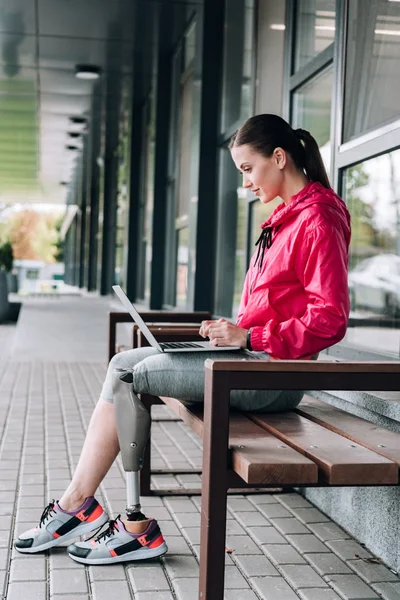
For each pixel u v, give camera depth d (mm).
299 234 2295
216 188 7836
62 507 2674
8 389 6699
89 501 2670
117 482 3646
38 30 9219
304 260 2285
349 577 2518
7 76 11625
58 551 2697
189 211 8281
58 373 7777
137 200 13430
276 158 2430
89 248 27312
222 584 1876
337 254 2236
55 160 21938
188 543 2811
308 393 3494
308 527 3037
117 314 4152
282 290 2357
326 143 4582
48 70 11148
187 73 9102
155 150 10664
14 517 3064
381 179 3758
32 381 7199
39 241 77062
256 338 2252
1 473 3793
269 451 1915
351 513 2947
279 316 2357
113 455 2658
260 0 6207
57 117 14961
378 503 2711
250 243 6477
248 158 2443
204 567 1886
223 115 7723
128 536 2572
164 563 2596
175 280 10031
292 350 2209
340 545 2830
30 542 2668
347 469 1792
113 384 2465
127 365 2572
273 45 5809
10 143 19047
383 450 1953
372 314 3891
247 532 2973
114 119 14805
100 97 12844
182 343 2674
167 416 5559
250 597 2344
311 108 4898
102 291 21484
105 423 2623
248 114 6566
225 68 7648
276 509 3273
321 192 2355
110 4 8125
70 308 17578
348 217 2393
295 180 2447
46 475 3764
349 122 4125
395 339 3641
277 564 2629
